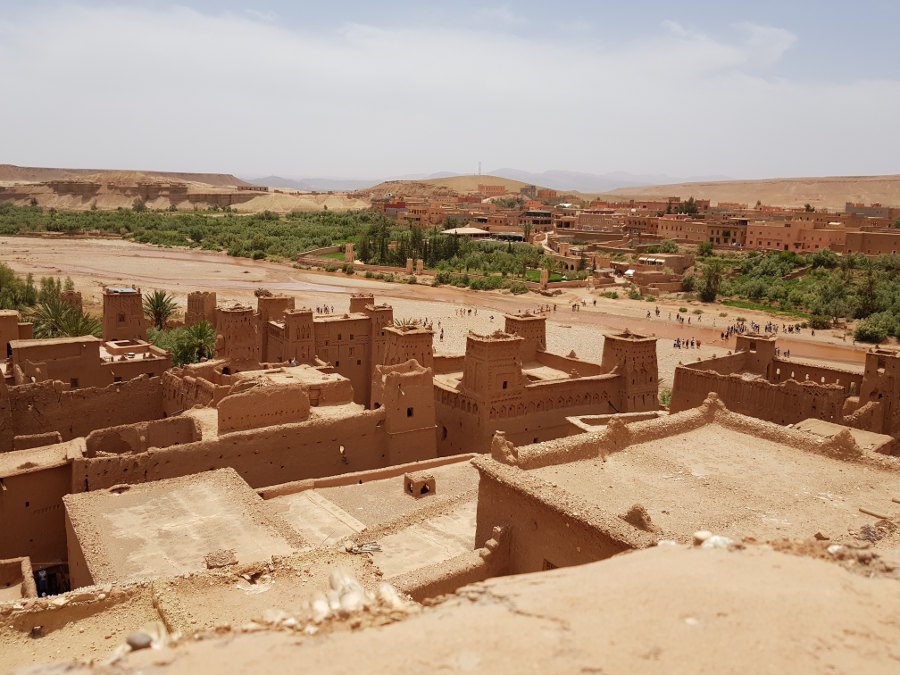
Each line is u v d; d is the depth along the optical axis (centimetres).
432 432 3809
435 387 4394
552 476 2091
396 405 3659
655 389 4550
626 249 17325
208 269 15438
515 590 823
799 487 2044
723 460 2244
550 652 664
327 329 5144
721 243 16975
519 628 714
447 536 2372
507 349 4016
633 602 772
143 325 5812
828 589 836
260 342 5512
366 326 5344
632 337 4497
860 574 932
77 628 1498
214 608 1552
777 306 11888
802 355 8806
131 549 2150
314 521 2734
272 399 3325
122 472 2809
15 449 3134
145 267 15300
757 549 992
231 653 684
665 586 816
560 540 1747
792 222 15775
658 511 1866
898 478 2111
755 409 3966
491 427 4000
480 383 4019
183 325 7275
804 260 13600
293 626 771
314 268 16212
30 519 2705
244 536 2259
